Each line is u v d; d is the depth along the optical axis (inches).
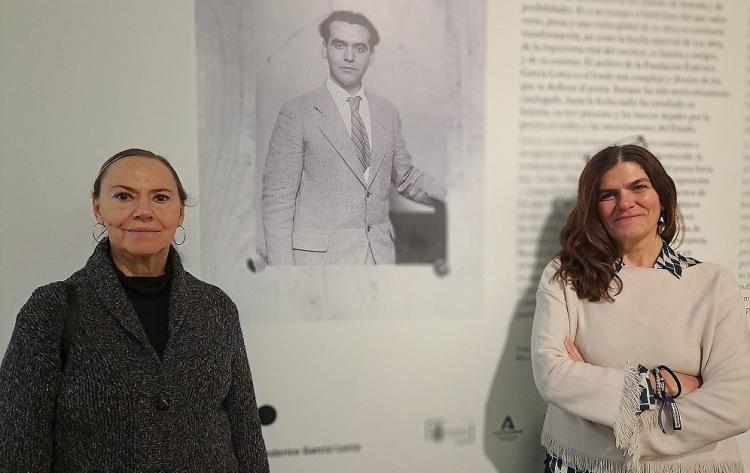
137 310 44.3
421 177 66.8
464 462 69.9
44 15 58.4
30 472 38.9
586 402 52.4
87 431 40.4
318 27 63.5
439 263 67.9
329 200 65.1
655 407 51.9
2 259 59.2
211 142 62.3
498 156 68.2
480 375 69.7
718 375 52.4
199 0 61.0
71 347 40.6
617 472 53.7
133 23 60.0
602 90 69.5
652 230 58.3
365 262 66.3
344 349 66.5
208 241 62.9
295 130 63.9
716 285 55.6
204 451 43.9
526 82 68.0
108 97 60.1
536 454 71.2
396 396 68.0
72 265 60.7
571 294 58.0
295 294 65.1
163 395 42.0
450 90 66.6
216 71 61.9
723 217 72.9
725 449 55.3
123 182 43.9
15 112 58.5
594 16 68.7
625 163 57.4
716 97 72.0
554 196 69.5
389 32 64.9
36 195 59.5
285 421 65.7
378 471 68.1
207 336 45.4
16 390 39.1
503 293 69.5
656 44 70.2
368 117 65.1
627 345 55.4
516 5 67.2
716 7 71.2
